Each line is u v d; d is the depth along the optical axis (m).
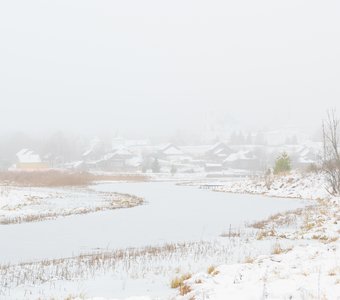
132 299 8.31
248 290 7.88
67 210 29.84
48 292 10.00
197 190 55.34
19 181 60.59
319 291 7.29
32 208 30.45
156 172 123.06
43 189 48.97
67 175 67.31
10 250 17.02
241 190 51.78
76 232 21.36
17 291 10.20
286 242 16.55
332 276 8.38
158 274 11.59
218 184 70.31
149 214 28.98
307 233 18.20
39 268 13.09
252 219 26.11
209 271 10.56
